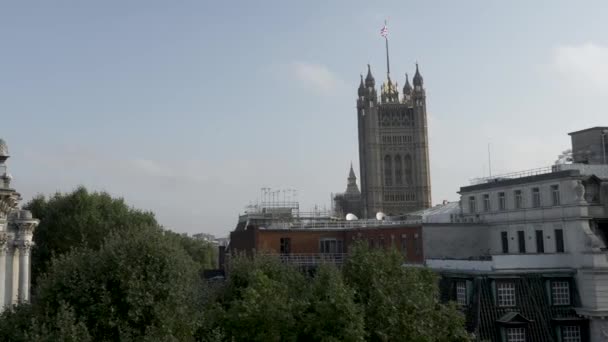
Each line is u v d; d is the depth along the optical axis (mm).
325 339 37625
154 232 37188
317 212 121812
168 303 33469
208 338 36562
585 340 63531
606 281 63500
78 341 28250
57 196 105500
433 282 49406
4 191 49062
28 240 62625
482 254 82375
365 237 93250
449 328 45250
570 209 68375
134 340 31406
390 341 40906
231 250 103312
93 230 96125
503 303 63219
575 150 83188
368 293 43969
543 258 65938
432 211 111875
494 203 82312
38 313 32562
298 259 90438
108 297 32594
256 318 39219
